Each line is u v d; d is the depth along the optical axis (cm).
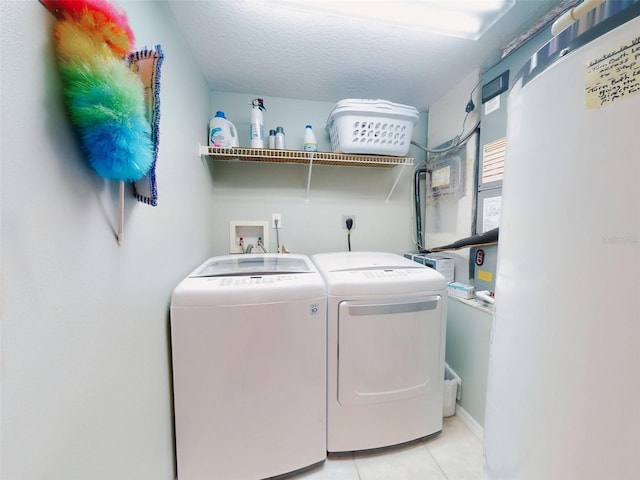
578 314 43
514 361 58
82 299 55
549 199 48
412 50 136
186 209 124
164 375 97
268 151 158
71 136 51
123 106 52
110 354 64
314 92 181
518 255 58
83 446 55
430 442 135
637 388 35
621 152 36
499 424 65
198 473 106
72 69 47
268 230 191
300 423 114
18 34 40
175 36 111
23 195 41
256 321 105
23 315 41
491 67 141
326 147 195
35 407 43
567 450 45
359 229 206
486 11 108
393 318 121
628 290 36
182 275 119
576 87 43
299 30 120
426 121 212
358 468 121
